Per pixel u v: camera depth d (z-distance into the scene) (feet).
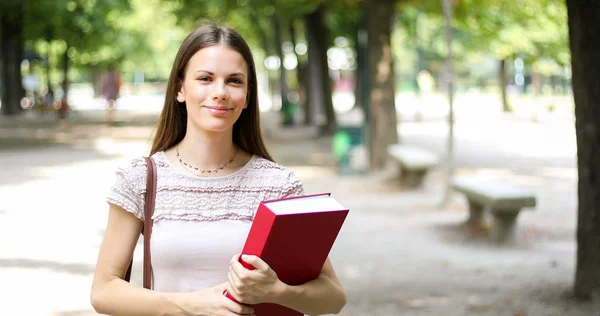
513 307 23.40
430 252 31.86
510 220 33.22
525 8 59.31
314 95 106.42
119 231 8.98
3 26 119.34
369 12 57.52
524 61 100.12
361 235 35.50
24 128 100.78
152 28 193.88
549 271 28.14
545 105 159.12
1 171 54.85
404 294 25.17
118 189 8.94
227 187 9.07
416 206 43.47
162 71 279.28
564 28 70.03
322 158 68.33
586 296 23.54
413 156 50.37
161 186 9.00
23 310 21.84
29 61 140.67
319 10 90.79
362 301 24.31
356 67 112.06
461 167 61.87
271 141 85.92
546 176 56.13
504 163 64.44
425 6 62.85
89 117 129.90
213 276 8.78
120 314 8.64
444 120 129.80
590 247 23.36
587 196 23.20
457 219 39.37
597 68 22.26
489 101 202.69
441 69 207.00
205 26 9.27
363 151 56.90
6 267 26.89
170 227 8.84
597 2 21.86
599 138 22.68
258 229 8.07
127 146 76.43
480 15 64.44
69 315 21.42
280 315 8.78
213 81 9.00
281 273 8.41
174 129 9.52
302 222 7.99
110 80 112.27
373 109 56.85
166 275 8.82
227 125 9.00
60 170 55.93
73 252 29.45
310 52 93.40
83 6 110.22
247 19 119.14
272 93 181.37
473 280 27.07
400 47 195.52
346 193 48.42
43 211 38.42
